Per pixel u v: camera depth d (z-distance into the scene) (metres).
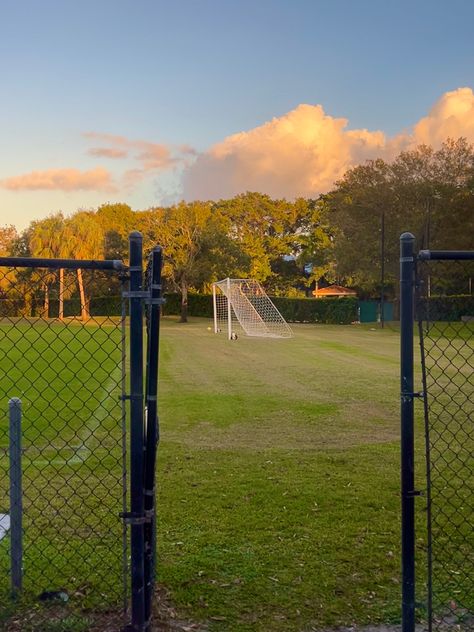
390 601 3.34
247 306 36.47
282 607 3.27
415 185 40.12
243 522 4.61
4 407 9.62
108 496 5.25
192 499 5.17
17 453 3.41
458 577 3.69
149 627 2.94
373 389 12.03
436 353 17.78
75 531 4.38
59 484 5.62
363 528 4.48
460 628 3.10
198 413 9.47
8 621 3.10
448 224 39.81
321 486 5.58
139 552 2.87
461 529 4.52
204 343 25.06
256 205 66.25
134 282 2.87
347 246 43.56
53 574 3.66
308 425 8.59
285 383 12.93
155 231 48.59
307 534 4.36
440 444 7.24
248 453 6.91
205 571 3.71
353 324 44.88
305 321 48.62
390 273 43.34
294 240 66.44
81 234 46.28
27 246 51.72
